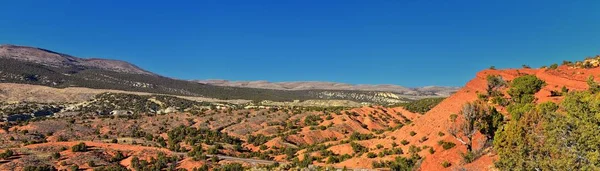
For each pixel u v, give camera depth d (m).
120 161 77.50
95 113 155.25
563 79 56.59
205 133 113.50
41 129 107.88
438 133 54.84
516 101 51.38
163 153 81.31
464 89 67.00
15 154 73.50
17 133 101.31
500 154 23.73
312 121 120.44
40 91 193.00
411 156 52.84
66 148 80.12
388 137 72.06
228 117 132.25
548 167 19.97
